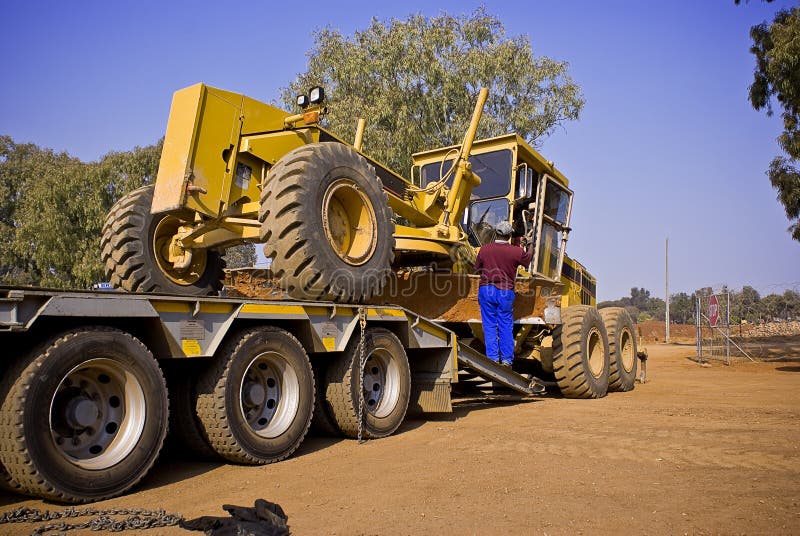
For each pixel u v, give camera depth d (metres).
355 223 5.96
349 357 5.68
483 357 7.38
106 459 3.85
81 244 24.70
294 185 5.26
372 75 22.45
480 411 7.57
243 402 4.90
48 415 3.58
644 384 11.79
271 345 4.95
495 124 21.80
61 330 3.76
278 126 6.07
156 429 4.07
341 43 22.95
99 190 24.59
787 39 15.32
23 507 3.59
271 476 4.44
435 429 6.27
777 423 6.35
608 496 3.77
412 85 22.22
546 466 4.55
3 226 34.06
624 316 10.87
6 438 3.46
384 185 7.01
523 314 8.51
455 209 7.88
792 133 16.97
